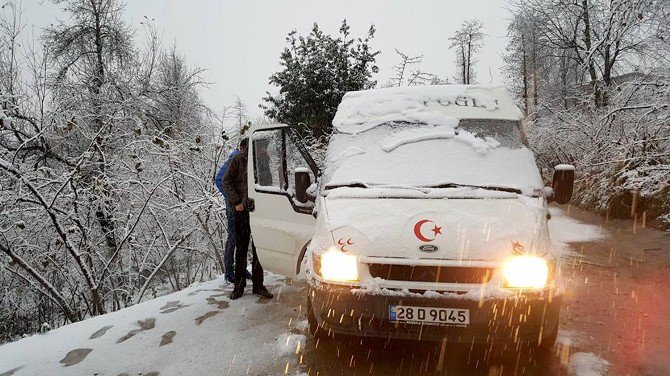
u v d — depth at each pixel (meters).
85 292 8.35
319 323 3.30
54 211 6.82
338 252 3.12
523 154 4.07
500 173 3.80
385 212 3.34
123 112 12.11
